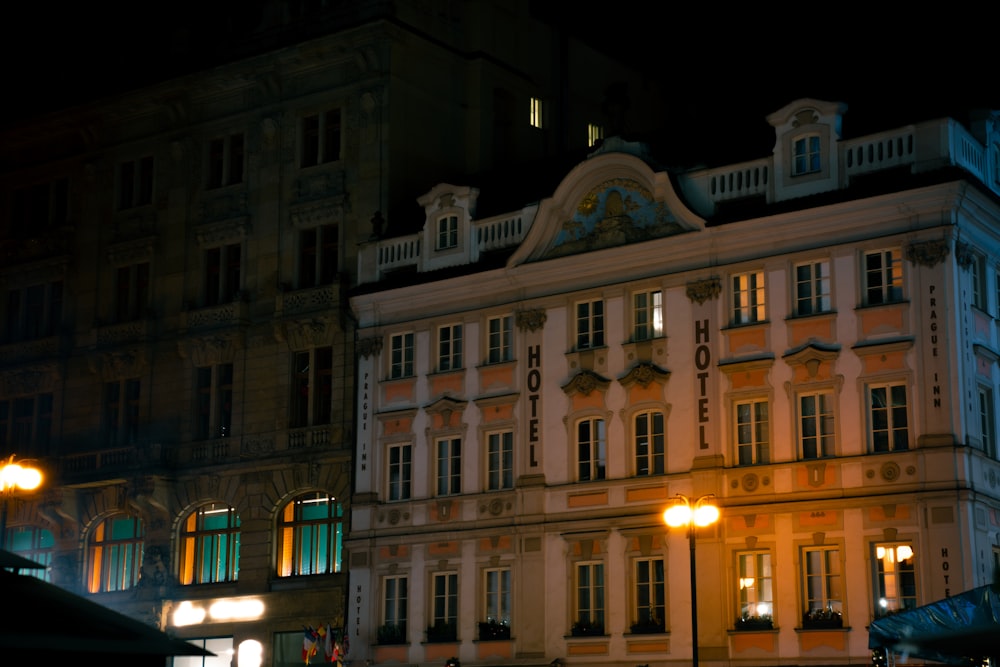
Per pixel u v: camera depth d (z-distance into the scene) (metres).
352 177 64.00
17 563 30.34
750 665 49.34
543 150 71.38
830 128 50.91
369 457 59.84
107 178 72.12
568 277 55.97
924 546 47.03
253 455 63.97
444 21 67.56
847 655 47.72
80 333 71.31
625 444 53.53
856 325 49.47
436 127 66.19
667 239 53.22
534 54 71.75
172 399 67.38
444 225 60.22
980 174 51.06
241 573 63.12
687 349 52.69
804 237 50.91
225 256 67.56
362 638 58.25
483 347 57.84
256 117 67.56
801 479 49.66
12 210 75.56
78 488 68.06
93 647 27.75
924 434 47.62
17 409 73.00
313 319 63.22
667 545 51.81
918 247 48.56
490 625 55.22
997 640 27.38
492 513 56.19
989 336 50.19
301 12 67.50
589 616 53.28
